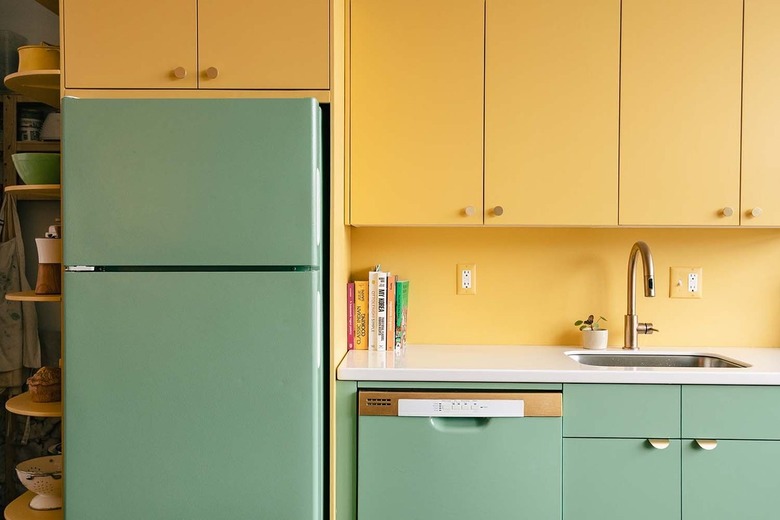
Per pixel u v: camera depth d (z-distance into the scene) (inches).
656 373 74.6
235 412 70.9
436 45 85.9
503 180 85.6
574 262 97.3
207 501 71.3
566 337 97.3
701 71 84.4
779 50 84.0
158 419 71.0
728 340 96.2
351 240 98.2
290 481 71.0
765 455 74.8
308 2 75.5
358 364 79.4
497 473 75.7
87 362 70.8
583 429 75.5
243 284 70.5
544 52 85.1
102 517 71.3
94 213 70.6
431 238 98.0
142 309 70.6
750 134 84.4
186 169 70.4
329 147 76.3
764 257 95.9
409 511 76.1
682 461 75.1
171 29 75.7
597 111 85.0
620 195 85.0
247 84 75.5
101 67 75.8
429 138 86.1
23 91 87.8
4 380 103.1
